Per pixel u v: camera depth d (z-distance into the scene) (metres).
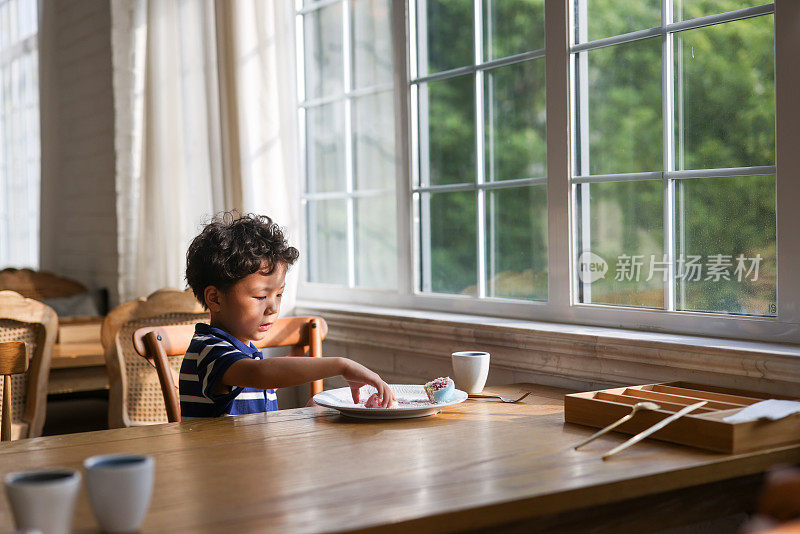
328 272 3.09
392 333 2.48
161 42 3.58
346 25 2.92
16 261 5.84
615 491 1.12
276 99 2.95
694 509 1.25
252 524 0.96
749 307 1.79
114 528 0.94
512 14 2.32
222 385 1.68
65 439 1.44
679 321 1.89
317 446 1.36
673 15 1.92
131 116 3.84
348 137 2.95
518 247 2.33
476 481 1.13
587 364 1.91
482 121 2.42
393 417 1.58
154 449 1.35
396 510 1.00
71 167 4.75
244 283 1.76
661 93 1.94
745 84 1.77
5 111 5.89
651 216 1.98
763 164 1.75
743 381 1.63
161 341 1.97
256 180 2.92
